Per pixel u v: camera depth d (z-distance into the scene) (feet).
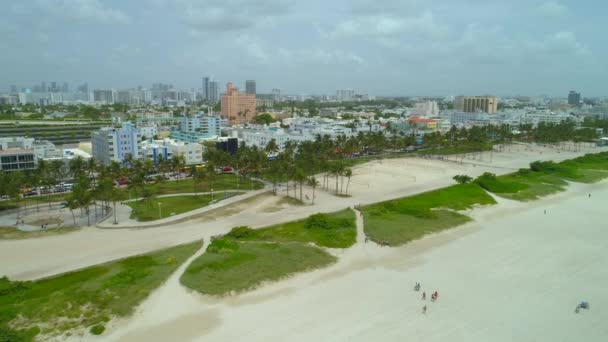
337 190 522.88
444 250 319.88
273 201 462.19
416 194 493.36
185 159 647.56
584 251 321.11
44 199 471.62
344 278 267.59
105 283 243.19
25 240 331.77
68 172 548.31
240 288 246.47
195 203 447.01
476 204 450.30
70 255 298.97
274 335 202.90
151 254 296.92
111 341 196.65
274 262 280.10
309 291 248.93
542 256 310.24
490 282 265.75
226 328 208.54
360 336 202.59
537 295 249.75
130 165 600.80
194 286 244.63
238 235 333.62
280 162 513.04
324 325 211.82
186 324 211.41
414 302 237.45
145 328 207.31
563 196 498.69
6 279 248.73
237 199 465.06
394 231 350.84
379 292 248.93
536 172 620.90
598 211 433.48
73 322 208.13
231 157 550.77
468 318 221.66
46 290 239.30
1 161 529.45
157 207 426.51
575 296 249.34
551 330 212.43
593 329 213.87
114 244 322.14
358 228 363.76
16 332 196.95
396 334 204.95
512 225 384.27
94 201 399.65
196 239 333.42
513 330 211.61
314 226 362.12
